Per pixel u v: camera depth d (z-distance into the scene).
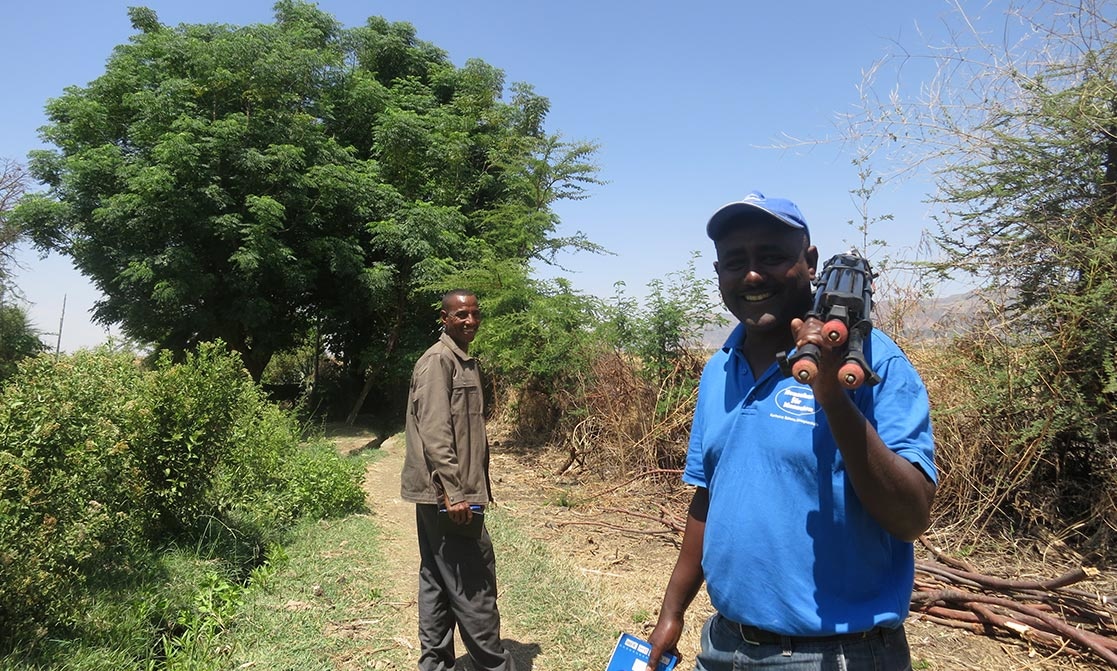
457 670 3.97
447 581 3.48
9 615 3.54
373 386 19.81
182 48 16.39
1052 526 5.38
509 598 4.84
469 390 3.57
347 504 7.17
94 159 15.06
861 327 1.41
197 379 5.50
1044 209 5.65
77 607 3.84
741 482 1.77
